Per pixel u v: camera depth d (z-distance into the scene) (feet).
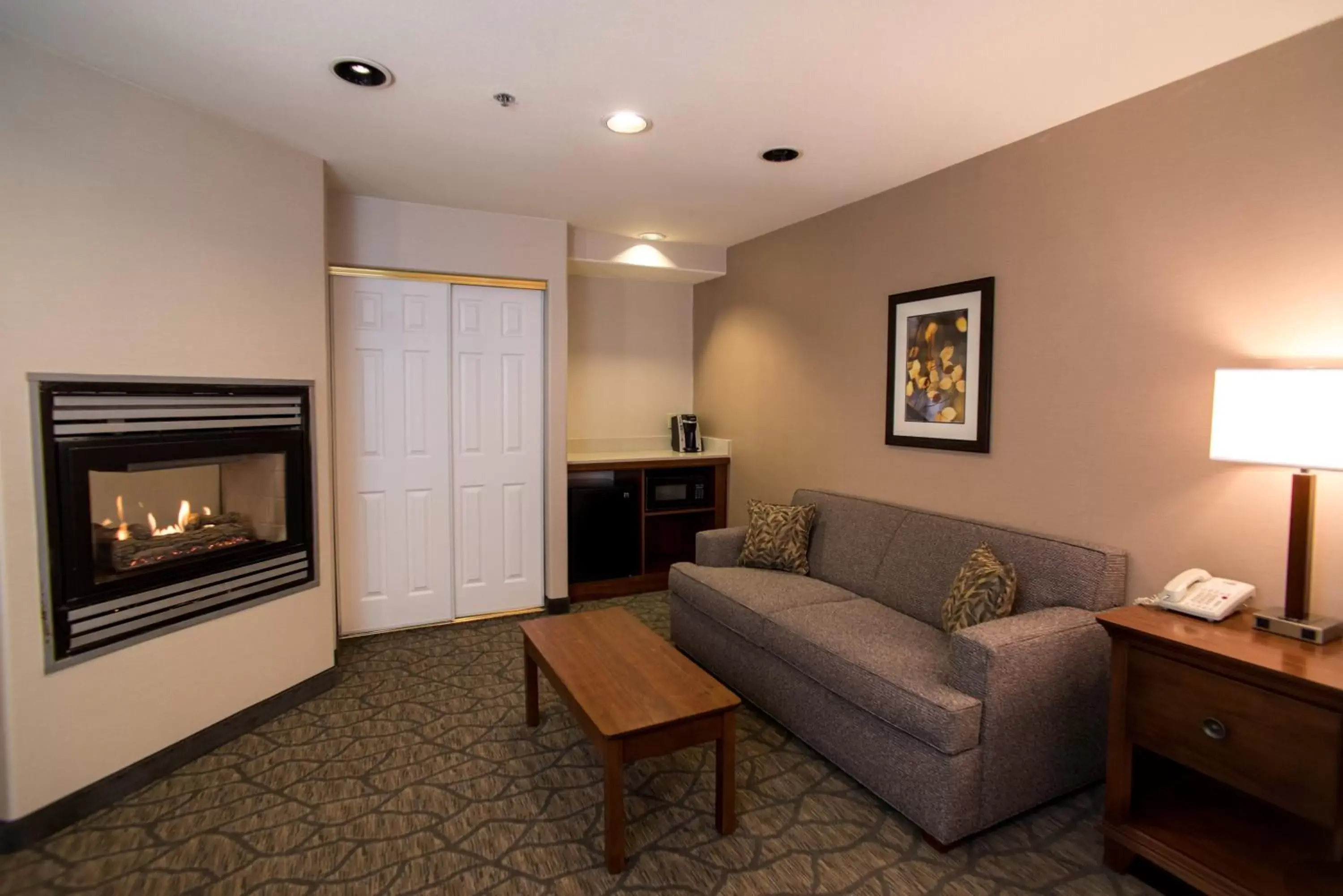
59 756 6.77
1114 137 7.80
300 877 6.14
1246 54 6.63
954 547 9.21
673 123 8.38
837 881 6.14
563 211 12.46
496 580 13.43
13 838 6.42
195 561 8.07
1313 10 5.86
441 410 12.65
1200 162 7.02
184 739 7.99
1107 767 6.33
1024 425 8.94
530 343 13.35
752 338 14.61
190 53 6.68
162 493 8.15
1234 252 6.80
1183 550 7.32
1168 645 5.77
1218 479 7.00
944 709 6.31
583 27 6.22
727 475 15.62
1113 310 7.88
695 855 6.50
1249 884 5.45
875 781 7.21
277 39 6.42
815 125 8.44
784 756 8.38
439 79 7.25
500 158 9.64
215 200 8.18
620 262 14.35
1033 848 6.60
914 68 6.97
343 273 11.58
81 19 6.06
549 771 7.95
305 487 9.59
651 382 16.71
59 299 6.70
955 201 9.80
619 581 14.75
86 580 6.95
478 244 12.50
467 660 11.27
